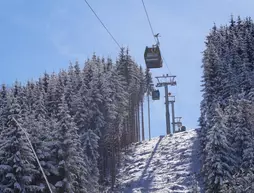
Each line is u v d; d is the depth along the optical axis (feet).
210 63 188.55
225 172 120.98
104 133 182.09
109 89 188.34
